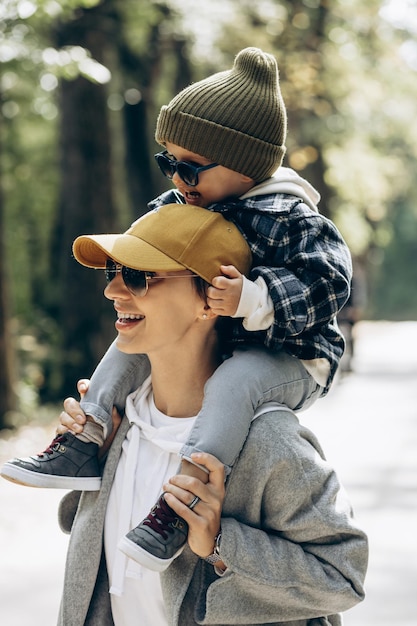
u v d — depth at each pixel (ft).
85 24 50.11
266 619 8.30
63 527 9.59
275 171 9.16
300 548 8.25
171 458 8.75
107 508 8.93
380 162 103.71
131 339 8.61
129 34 53.06
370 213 123.44
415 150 113.70
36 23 36.73
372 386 61.77
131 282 8.38
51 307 66.59
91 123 54.49
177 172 8.90
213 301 8.24
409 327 132.05
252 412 8.40
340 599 8.22
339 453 37.91
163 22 54.70
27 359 53.62
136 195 74.43
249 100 8.80
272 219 8.69
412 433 42.73
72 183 54.95
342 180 96.58
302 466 8.25
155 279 8.42
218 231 8.46
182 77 71.00
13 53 36.50
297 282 8.40
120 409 9.27
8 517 27.68
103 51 51.44
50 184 80.33
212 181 8.89
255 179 8.98
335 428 44.24
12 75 41.50
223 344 8.94
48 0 34.40
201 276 8.34
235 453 8.25
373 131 97.60
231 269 8.29
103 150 54.90
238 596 8.19
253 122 8.78
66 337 54.49
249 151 8.79
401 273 195.11
